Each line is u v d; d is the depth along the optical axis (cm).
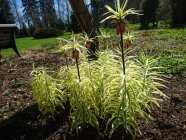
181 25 2838
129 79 381
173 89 619
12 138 459
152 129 442
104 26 2097
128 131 425
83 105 411
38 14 6962
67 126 465
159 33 1967
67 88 484
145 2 3116
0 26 1088
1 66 983
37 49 1513
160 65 794
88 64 460
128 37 420
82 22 637
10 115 533
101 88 418
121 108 392
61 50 419
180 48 1145
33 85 475
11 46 1184
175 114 489
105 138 422
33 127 478
